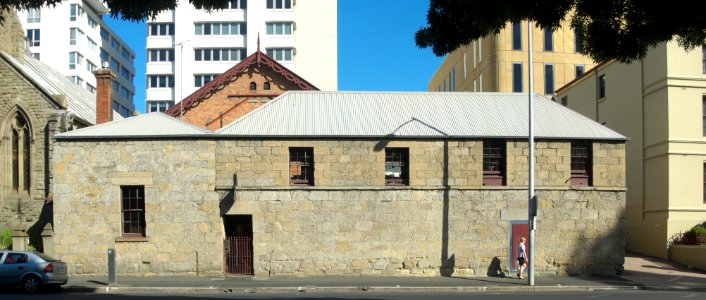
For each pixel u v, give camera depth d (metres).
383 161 26.03
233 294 21.06
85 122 34.22
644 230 33.34
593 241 26.62
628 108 35.34
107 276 24.95
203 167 25.45
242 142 25.69
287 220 25.56
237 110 37.62
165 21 80.31
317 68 80.75
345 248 25.69
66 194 25.33
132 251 25.19
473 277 25.64
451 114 28.38
